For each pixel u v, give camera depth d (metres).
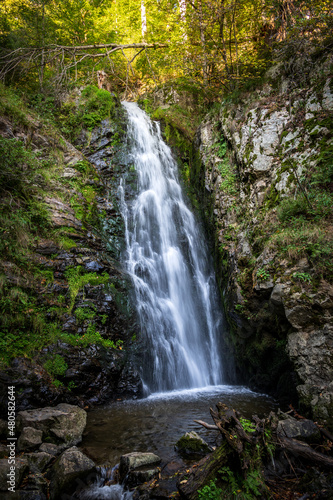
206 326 9.37
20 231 7.35
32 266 7.21
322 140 6.97
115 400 6.67
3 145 7.44
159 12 13.30
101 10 14.30
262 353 6.89
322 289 5.18
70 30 13.71
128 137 11.75
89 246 8.62
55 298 7.11
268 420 4.01
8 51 11.15
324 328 4.98
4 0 11.62
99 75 14.30
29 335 6.38
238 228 8.18
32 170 8.14
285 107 8.15
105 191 10.23
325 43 8.02
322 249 5.40
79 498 3.49
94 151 11.02
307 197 6.16
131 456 3.92
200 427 5.07
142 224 10.39
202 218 10.72
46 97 11.47
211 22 10.95
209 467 3.42
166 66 13.47
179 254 10.46
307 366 4.99
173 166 12.41
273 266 6.10
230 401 6.39
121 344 7.46
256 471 3.38
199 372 8.49
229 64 11.54
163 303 8.96
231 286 7.57
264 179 7.83
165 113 13.65
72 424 4.84
